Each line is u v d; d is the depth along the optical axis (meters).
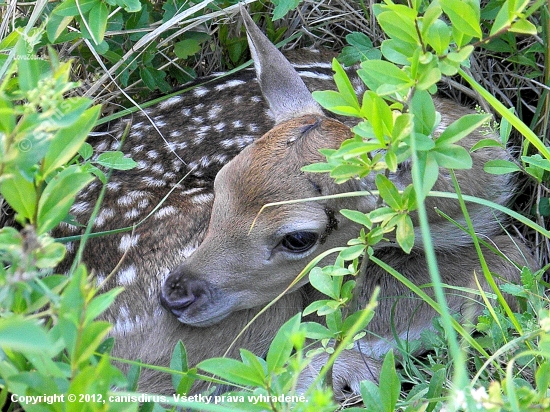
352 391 1.17
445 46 1.00
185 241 1.19
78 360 0.95
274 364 0.99
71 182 0.97
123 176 1.22
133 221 1.20
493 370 1.11
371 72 1.01
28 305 0.96
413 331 1.21
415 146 1.01
